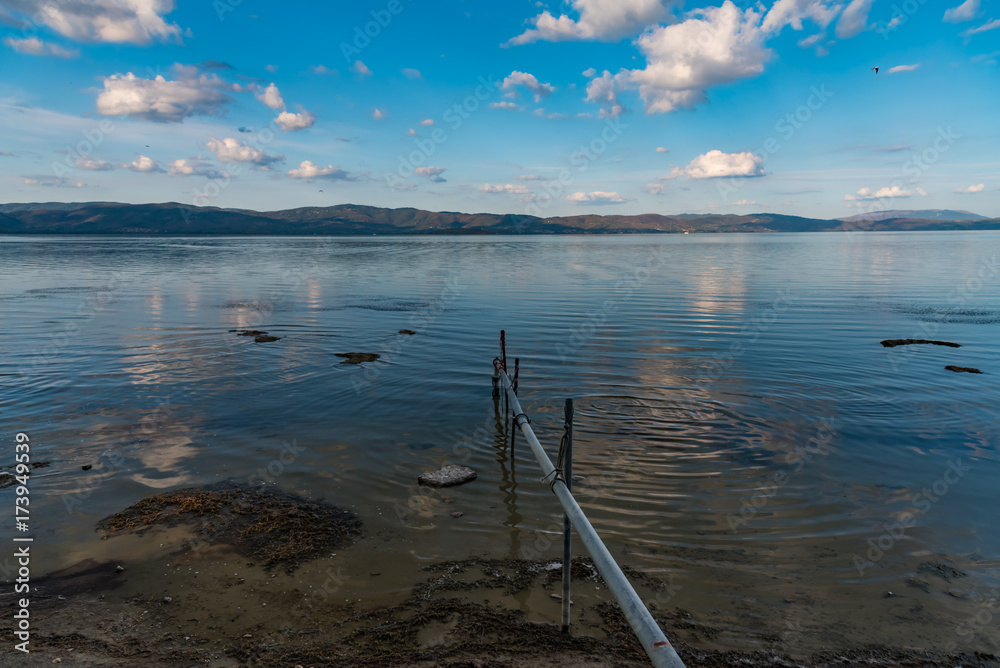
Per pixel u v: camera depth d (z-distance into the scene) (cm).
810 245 12325
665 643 428
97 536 795
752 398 1462
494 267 5922
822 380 1628
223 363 1825
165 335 2273
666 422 1287
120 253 8581
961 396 1481
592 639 597
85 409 1358
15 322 2545
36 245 11606
